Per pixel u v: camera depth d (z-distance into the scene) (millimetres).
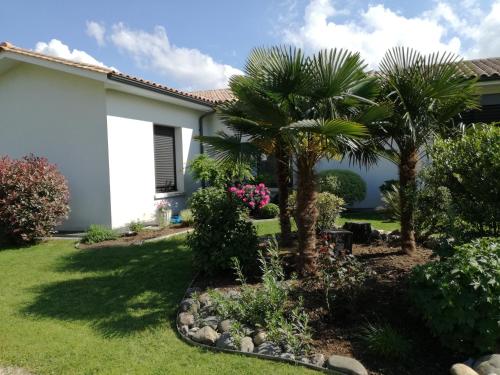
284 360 3146
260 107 4664
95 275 5730
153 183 10508
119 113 9352
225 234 5254
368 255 5930
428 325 3258
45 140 9672
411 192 5488
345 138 4285
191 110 12438
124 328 3900
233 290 4629
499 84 9391
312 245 4934
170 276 5551
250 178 11258
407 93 5203
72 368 3141
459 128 5730
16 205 7836
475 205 4449
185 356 3293
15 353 3393
